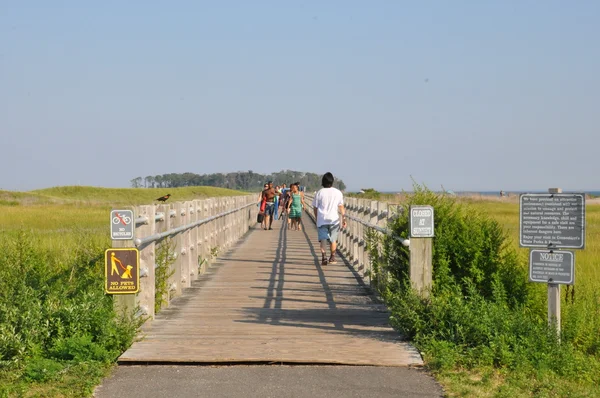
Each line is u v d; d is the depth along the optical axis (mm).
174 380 7027
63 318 8117
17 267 11227
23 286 8766
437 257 10852
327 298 11961
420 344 8250
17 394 6496
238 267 16547
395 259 10664
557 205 8562
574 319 10148
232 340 8609
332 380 7023
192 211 14000
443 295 9516
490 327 8266
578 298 11531
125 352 7918
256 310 10797
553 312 8641
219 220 19219
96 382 6879
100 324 7996
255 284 13703
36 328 7820
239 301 11664
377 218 13305
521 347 7871
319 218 16406
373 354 7922
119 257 8422
